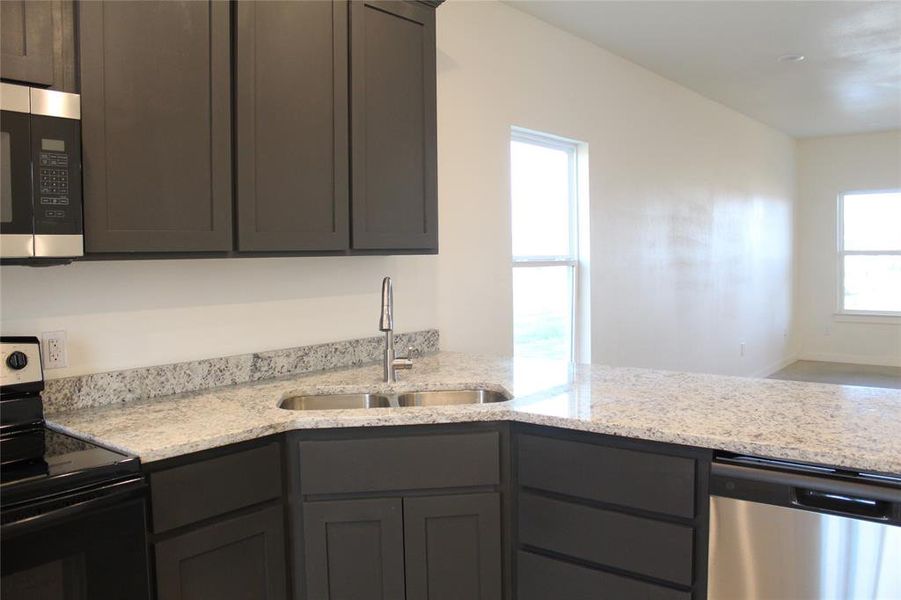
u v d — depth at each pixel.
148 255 1.83
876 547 1.48
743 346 6.79
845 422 1.72
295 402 2.29
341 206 2.30
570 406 1.96
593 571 1.86
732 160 6.42
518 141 3.80
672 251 5.28
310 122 2.20
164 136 1.84
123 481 1.50
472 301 3.34
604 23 3.85
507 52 3.53
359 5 2.34
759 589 1.62
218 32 1.95
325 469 1.89
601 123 4.31
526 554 1.98
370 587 1.94
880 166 7.83
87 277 2.01
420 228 2.60
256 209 2.06
